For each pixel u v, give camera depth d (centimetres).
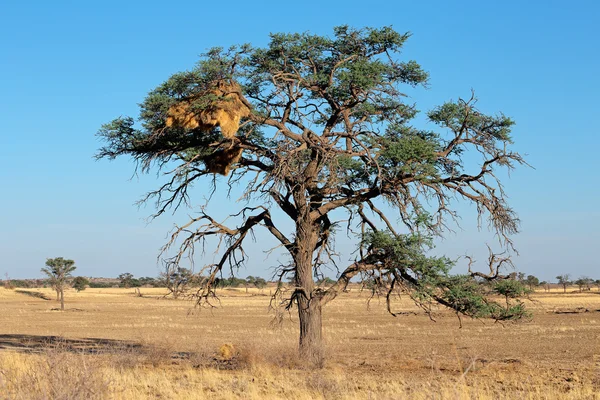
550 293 14250
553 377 1984
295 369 2114
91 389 1238
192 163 2112
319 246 2272
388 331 4584
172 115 1888
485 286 1997
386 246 1975
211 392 1603
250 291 15050
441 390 1476
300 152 2030
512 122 2053
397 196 1981
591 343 3541
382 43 2084
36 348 2964
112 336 4294
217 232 2155
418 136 2094
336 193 2139
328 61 2150
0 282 16300
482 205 2100
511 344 3534
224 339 3903
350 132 2069
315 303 2173
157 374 1900
